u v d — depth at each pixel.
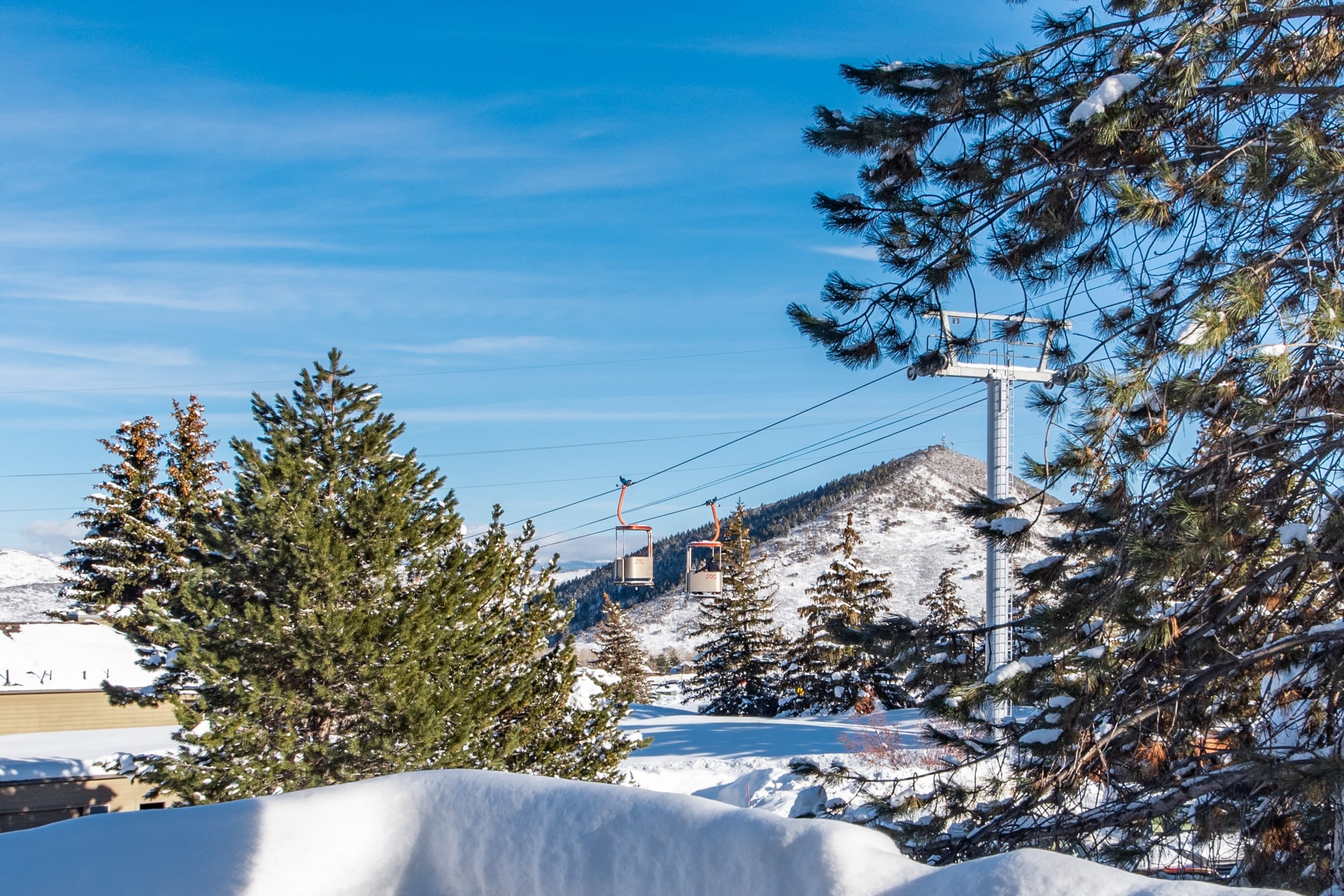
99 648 30.77
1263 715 6.50
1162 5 6.04
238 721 15.48
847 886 3.88
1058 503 6.67
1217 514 5.66
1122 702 6.38
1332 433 5.75
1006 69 6.65
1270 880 5.78
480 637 17.80
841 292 7.35
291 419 17.70
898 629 7.47
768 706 53.44
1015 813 6.55
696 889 4.40
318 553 16.19
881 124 6.71
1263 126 6.13
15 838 5.87
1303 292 5.98
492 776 5.77
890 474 193.62
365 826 5.80
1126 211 6.01
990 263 7.17
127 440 43.84
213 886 5.41
